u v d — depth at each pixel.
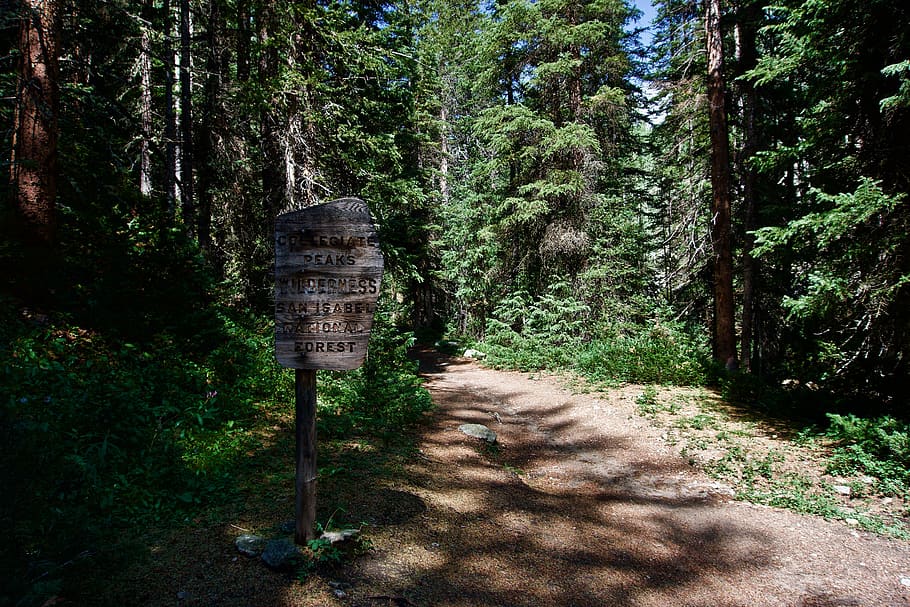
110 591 3.12
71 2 8.80
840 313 7.61
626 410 10.23
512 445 8.71
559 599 3.98
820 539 5.25
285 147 10.79
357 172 12.07
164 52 12.63
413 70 15.15
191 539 3.89
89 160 9.69
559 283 17.67
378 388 8.72
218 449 5.48
